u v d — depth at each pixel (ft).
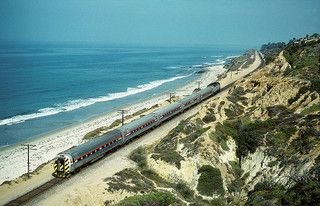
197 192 149.07
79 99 418.31
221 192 148.05
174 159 162.91
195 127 199.93
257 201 118.11
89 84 531.09
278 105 196.54
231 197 144.97
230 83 413.80
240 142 173.88
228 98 236.84
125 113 337.52
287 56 273.75
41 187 144.56
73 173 155.43
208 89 325.42
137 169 164.45
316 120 155.12
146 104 379.76
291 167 132.67
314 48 267.59
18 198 135.03
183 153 168.86
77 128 288.51
